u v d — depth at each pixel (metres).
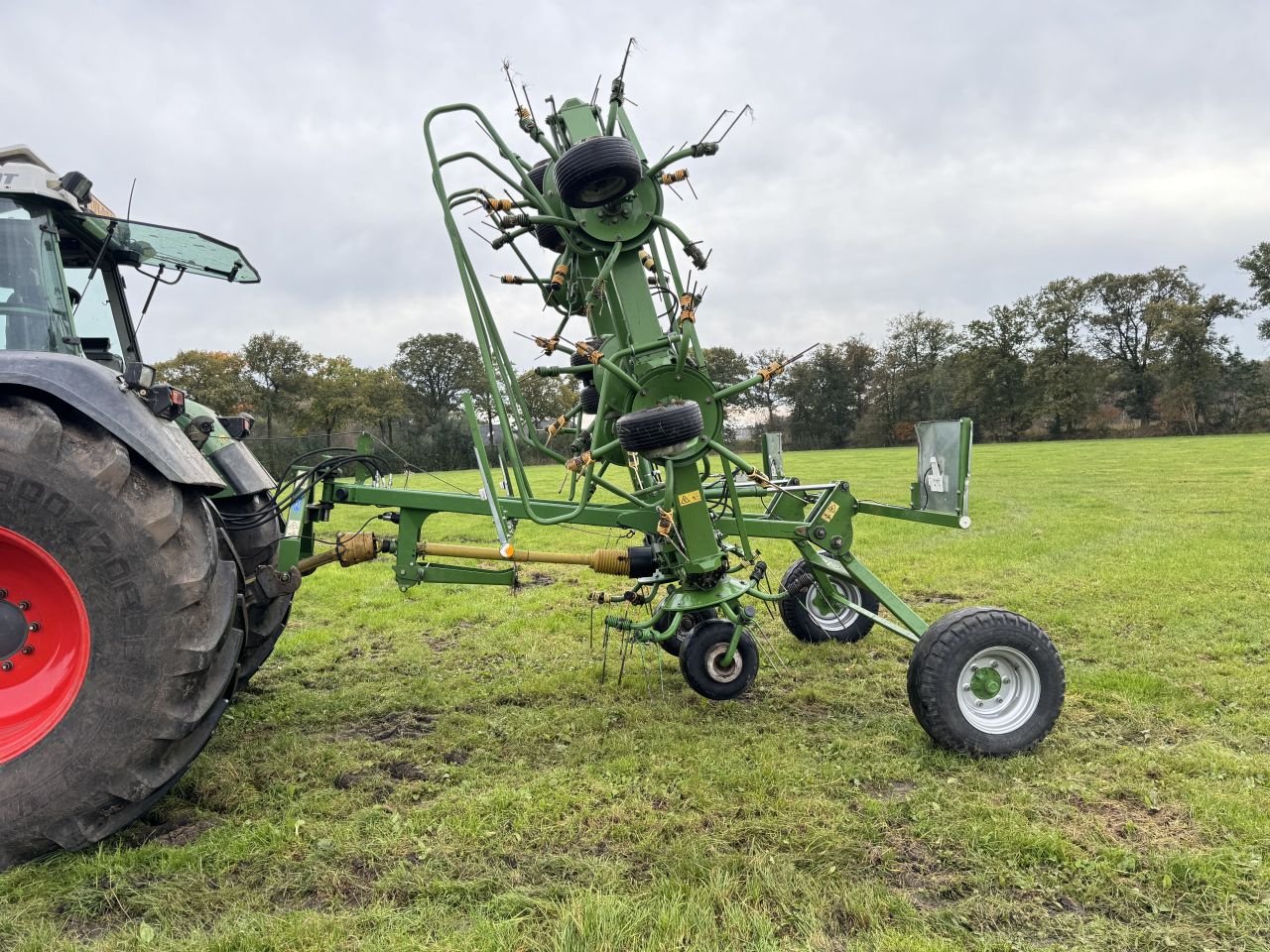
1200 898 2.56
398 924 2.43
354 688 4.98
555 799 3.28
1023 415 72.62
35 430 2.74
